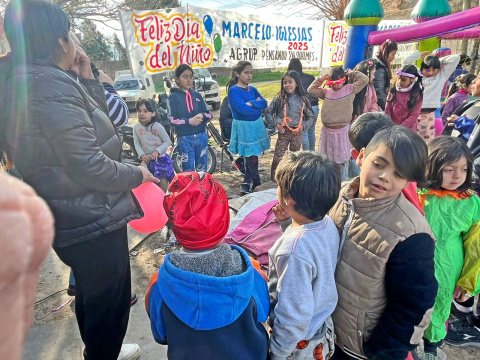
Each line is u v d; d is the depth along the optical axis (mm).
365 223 1270
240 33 5402
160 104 5469
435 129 4801
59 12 1381
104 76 2238
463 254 1720
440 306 1730
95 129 1497
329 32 6848
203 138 4340
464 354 2131
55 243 1447
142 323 2418
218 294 1046
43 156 1324
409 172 1152
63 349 2205
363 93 4102
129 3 10539
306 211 1202
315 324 1253
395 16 13297
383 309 1300
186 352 1101
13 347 355
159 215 1867
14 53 1337
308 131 5305
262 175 5449
